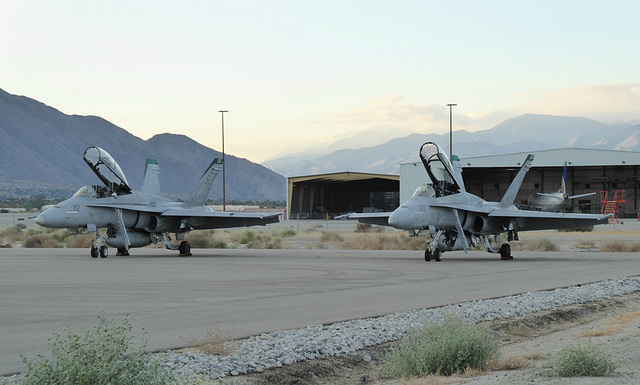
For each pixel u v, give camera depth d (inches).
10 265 1138.7
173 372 360.8
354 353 448.5
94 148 1365.7
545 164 3848.4
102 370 276.2
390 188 5703.7
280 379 384.5
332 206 5629.9
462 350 409.7
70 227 1331.2
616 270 1056.2
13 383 334.6
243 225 1512.1
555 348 470.9
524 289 781.9
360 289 768.9
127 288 773.3
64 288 771.4
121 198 1408.7
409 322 539.8
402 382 384.5
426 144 1336.1
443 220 1314.0
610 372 369.1
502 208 1472.7
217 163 1609.3
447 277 923.4
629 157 3686.0
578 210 4261.8
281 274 960.3
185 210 1459.2
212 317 557.3
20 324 515.2
